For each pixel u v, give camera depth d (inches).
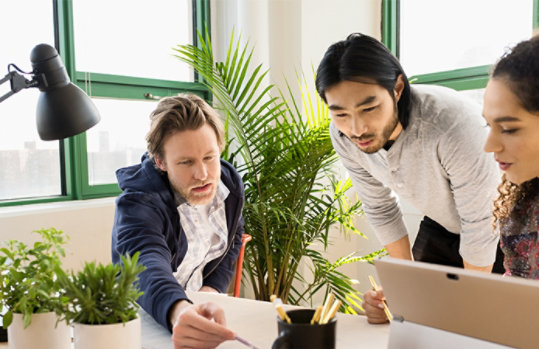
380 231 69.6
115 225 53.1
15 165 97.5
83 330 31.7
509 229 45.3
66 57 101.4
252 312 44.6
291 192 97.3
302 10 115.3
